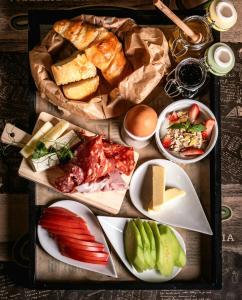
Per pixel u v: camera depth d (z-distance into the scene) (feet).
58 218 1.99
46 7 2.25
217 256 2.00
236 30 2.26
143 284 2.00
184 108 2.05
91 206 2.07
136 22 2.09
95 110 2.00
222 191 2.23
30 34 2.05
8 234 2.16
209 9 2.04
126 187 2.02
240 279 2.21
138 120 1.87
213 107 2.05
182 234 2.09
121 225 2.04
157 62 1.96
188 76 1.97
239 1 2.26
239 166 2.24
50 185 2.01
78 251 1.99
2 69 2.22
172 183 2.07
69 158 1.98
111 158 2.01
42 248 2.04
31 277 1.98
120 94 1.96
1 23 2.24
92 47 1.94
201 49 2.05
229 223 2.23
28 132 2.07
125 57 2.03
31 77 2.05
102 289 1.98
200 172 2.10
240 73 2.26
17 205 2.17
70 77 1.95
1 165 2.18
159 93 2.09
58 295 2.16
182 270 2.07
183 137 2.02
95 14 2.06
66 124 2.01
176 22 1.85
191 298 2.19
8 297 2.15
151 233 2.01
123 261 2.03
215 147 2.04
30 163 2.00
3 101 2.22
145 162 2.06
